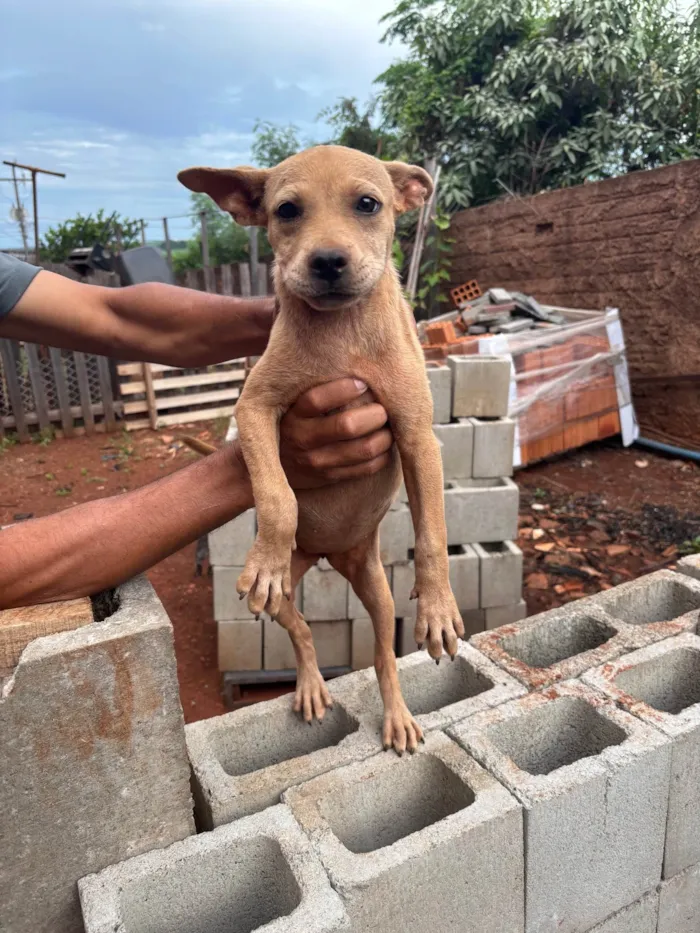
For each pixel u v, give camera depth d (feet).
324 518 3.47
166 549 3.13
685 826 3.94
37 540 2.92
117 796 2.94
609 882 3.74
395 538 6.72
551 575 8.63
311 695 4.20
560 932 3.64
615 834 3.67
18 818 2.76
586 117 16.67
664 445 12.39
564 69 16.11
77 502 11.81
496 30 17.92
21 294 3.67
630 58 15.99
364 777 3.63
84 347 3.94
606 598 5.18
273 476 3.05
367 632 6.79
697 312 11.66
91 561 2.97
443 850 3.16
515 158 17.69
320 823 3.31
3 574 2.87
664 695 4.61
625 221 12.66
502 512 7.05
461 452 7.44
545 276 14.70
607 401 12.43
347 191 3.17
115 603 3.17
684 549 9.01
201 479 3.19
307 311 3.10
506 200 15.76
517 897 3.44
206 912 3.19
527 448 11.69
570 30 16.70
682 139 16.43
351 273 2.93
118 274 15.84
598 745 4.04
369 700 4.30
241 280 17.29
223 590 6.50
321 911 2.88
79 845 2.93
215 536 6.40
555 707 4.12
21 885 2.84
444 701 4.65
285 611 4.16
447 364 8.21
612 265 13.10
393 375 3.19
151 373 15.31
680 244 11.69
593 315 12.66
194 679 7.16
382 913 3.07
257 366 3.22
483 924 3.38
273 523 2.99
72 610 2.91
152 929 3.09
